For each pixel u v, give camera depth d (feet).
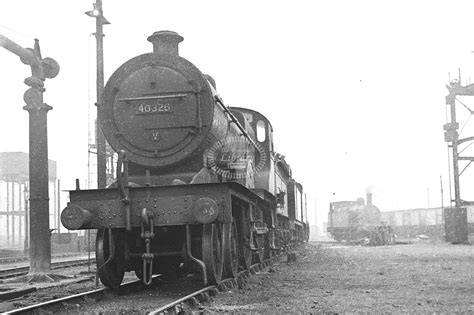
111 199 28.81
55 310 24.43
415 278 36.42
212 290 28.04
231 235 32.50
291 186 72.79
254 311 23.40
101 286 34.94
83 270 52.42
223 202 28.04
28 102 41.65
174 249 31.35
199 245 30.81
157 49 34.47
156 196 28.53
